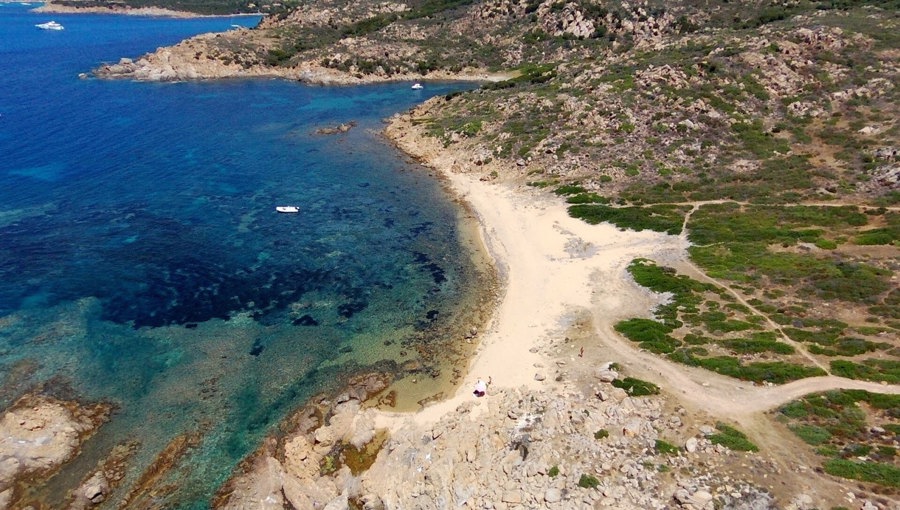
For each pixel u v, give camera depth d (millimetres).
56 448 42219
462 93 146375
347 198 91750
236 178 99000
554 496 36094
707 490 34969
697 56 117812
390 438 44438
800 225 71188
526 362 52219
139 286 65188
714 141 95312
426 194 93500
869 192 76312
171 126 126750
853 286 56469
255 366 52938
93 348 54219
